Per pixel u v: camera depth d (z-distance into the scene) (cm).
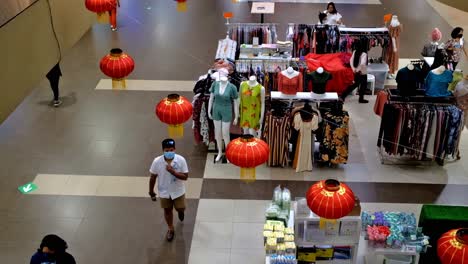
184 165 640
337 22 1120
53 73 966
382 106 838
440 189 789
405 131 809
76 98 1033
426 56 1034
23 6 496
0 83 454
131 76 1106
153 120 960
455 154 845
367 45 1044
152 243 688
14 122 953
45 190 784
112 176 816
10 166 835
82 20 737
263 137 816
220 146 843
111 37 1280
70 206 753
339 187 478
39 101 1020
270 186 791
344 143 812
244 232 704
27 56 514
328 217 473
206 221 722
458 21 1340
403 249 595
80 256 667
